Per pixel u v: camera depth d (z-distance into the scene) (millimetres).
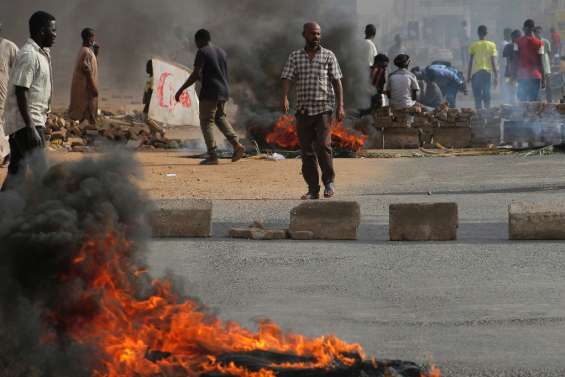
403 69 46281
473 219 23266
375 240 20672
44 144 21297
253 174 33844
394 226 20609
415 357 11562
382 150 44500
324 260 18234
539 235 20406
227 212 24656
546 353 11742
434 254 18750
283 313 13891
